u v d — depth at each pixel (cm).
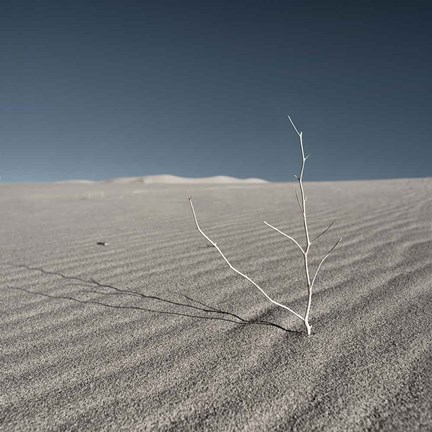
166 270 242
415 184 938
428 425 90
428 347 125
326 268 228
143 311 173
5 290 211
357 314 156
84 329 155
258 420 95
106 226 425
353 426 91
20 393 111
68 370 123
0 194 1068
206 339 141
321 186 1039
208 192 923
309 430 90
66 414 100
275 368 118
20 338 149
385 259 238
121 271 243
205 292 196
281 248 288
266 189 980
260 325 152
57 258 283
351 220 391
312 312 162
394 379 109
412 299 169
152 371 120
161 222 438
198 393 107
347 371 114
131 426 95
